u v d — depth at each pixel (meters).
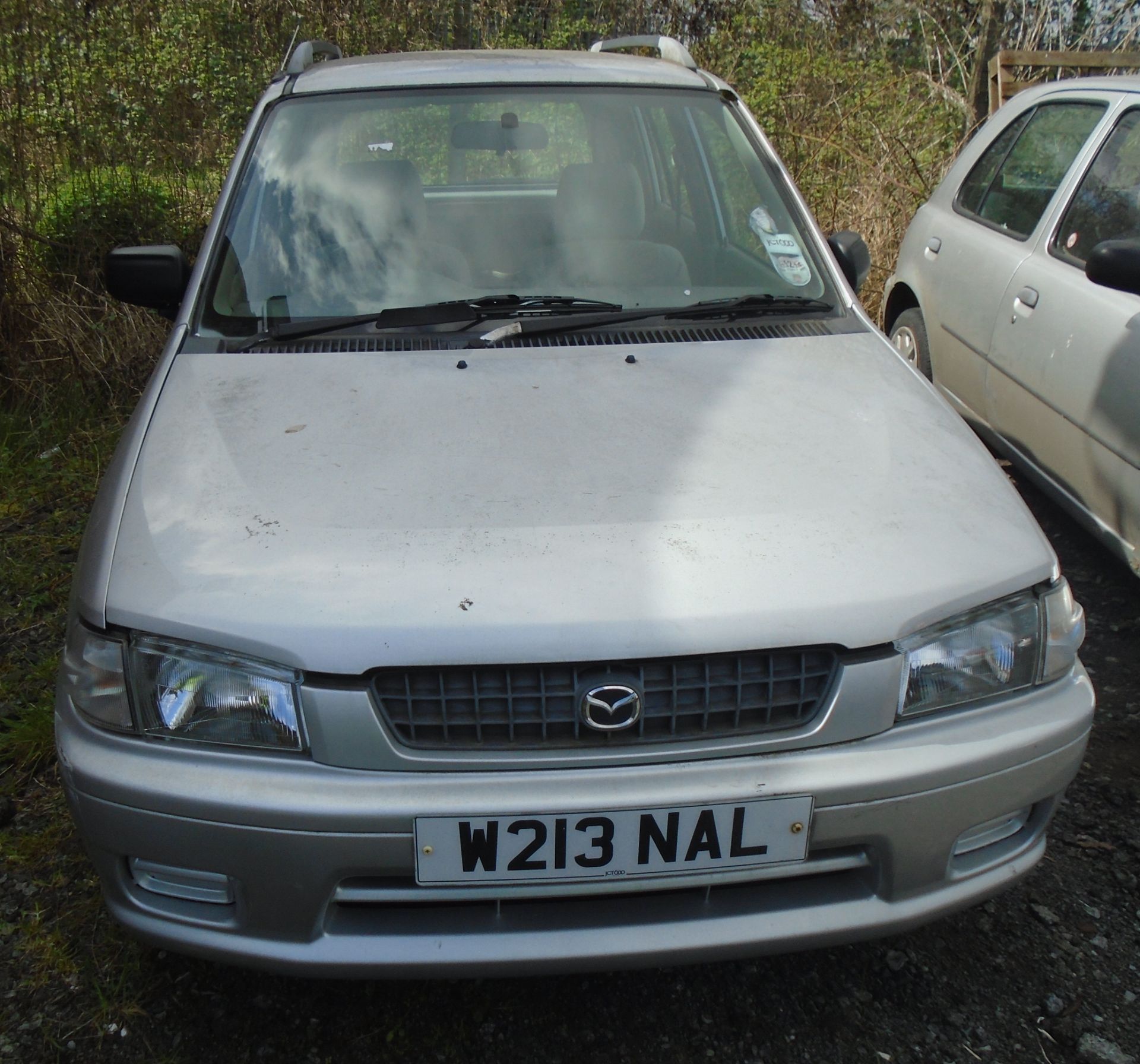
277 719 1.57
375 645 1.54
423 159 2.77
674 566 1.62
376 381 2.15
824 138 6.57
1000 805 1.71
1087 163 3.52
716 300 2.56
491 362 2.24
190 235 5.32
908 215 5.87
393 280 2.51
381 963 1.61
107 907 1.80
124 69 5.75
